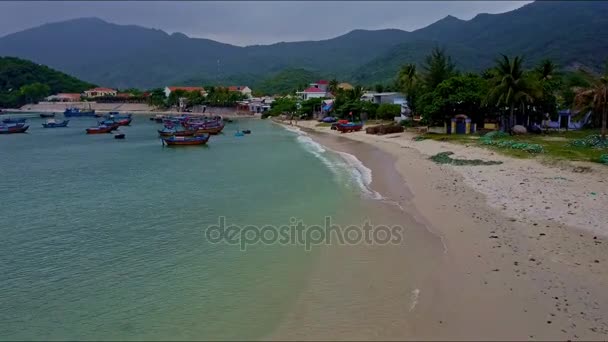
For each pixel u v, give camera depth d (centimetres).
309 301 1609
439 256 1923
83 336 1461
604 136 4581
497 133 5475
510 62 5578
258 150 6216
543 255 1831
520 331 1332
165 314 1575
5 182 4091
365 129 8150
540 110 5900
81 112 16438
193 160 5344
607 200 2470
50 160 5572
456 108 6272
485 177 3288
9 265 2064
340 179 3766
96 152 6375
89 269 1997
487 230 2177
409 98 8188
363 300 1593
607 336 1283
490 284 1627
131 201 3228
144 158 5622
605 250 1834
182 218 2739
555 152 3994
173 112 19075
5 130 9650
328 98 13275
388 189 3269
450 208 2608
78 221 2752
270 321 1492
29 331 1502
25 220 2800
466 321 1404
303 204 2964
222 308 1597
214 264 1995
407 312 1488
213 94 18700
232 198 3216
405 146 5550
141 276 1900
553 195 2644
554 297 1504
